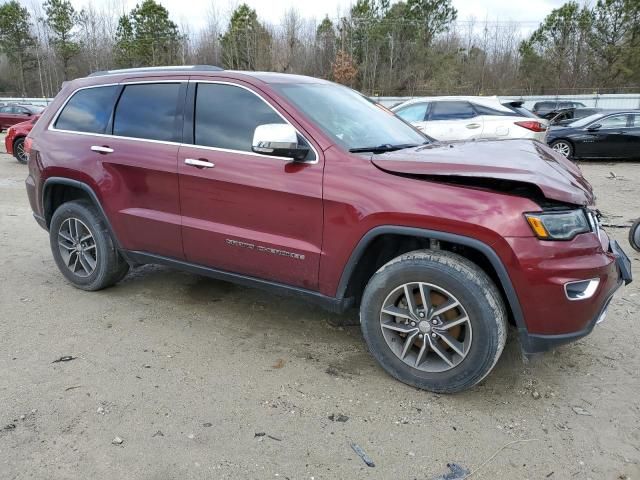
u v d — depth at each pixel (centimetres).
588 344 364
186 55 5203
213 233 351
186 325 387
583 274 267
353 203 296
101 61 5356
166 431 265
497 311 275
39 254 557
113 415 277
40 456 246
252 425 272
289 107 329
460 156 301
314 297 329
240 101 347
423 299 292
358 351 352
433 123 1016
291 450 254
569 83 4634
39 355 339
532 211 263
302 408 287
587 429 273
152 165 371
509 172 270
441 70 4684
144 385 306
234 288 460
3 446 252
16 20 5419
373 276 308
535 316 270
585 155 1432
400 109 1066
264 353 347
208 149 351
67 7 5356
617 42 4619
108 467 240
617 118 1412
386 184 291
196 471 239
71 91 435
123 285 465
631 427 275
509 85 4725
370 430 270
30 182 454
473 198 271
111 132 401
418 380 303
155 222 378
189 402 290
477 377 286
